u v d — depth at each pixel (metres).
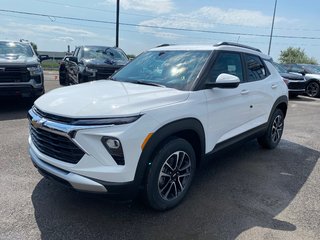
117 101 2.97
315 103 12.64
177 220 3.18
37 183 3.84
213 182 4.14
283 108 5.79
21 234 2.85
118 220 3.14
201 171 4.52
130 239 2.86
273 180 4.30
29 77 7.84
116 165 2.77
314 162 5.12
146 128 2.85
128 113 2.79
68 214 3.21
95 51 11.38
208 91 3.64
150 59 4.41
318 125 8.12
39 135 3.13
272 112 5.29
